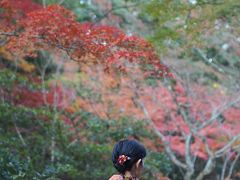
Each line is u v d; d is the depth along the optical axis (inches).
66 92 396.5
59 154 313.4
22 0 284.2
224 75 420.2
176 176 427.5
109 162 332.5
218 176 420.8
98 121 364.8
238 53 411.2
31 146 312.5
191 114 400.8
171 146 394.0
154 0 269.9
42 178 279.6
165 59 370.3
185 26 274.2
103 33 228.8
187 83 395.9
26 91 348.5
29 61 430.6
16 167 265.6
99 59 228.4
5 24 251.0
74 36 222.1
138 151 112.9
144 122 386.3
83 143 342.6
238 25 294.8
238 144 384.5
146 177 343.0
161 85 395.2
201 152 396.8
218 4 271.7
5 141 286.4
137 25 401.7
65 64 424.5
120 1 430.9
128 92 392.8
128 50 231.5
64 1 416.8
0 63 383.2
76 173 299.6
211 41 384.2
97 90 395.2
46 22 219.8
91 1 446.0
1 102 332.2
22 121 320.2
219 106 395.9
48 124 324.5
